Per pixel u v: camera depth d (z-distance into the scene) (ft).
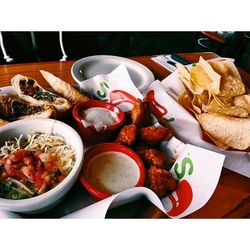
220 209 1.06
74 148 1.13
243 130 1.32
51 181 1.01
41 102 1.42
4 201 0.88
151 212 1.01
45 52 2.51
